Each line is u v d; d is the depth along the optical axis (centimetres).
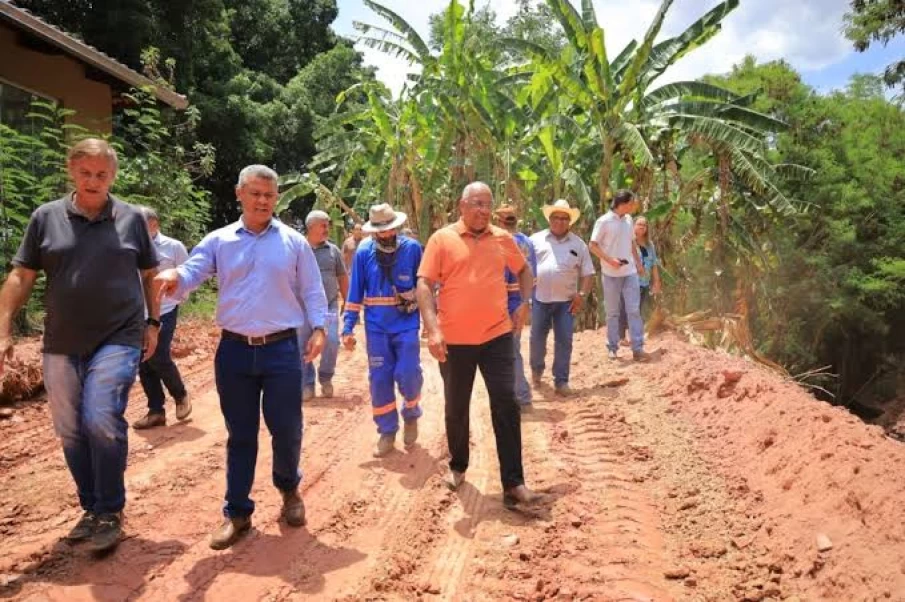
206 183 2831
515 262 525
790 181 2619
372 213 607
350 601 371
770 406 587
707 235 2022
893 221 2691
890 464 427
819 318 2667
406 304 612
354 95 3362
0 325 396
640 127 1680
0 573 392
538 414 716
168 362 677
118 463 410
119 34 2195
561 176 1719
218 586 385
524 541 441
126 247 425
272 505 499
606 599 362
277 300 441
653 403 721
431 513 486
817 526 413
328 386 819
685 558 413
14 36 1208
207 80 2703
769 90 2686
